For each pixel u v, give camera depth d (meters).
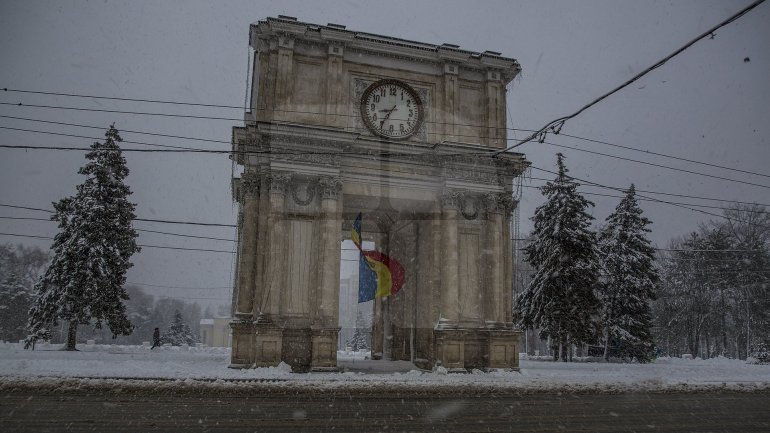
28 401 13.30
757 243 50.38
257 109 24.86
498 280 25.70
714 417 13.49
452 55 26.88
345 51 25.95
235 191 31.56
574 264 39.44
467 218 26.00
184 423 10.98
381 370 25.14
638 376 24.53
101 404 13.16
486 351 25.22
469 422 11.89
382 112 25.92
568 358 41.50
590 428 11.48
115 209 36.25
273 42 25.12
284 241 23.50
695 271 54.53
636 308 43.88
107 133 37.06
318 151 23.95
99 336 80.12
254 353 22.56
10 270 62.12
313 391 17.08
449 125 26.55
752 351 50.16
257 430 10.49
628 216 45.38
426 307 26.30
